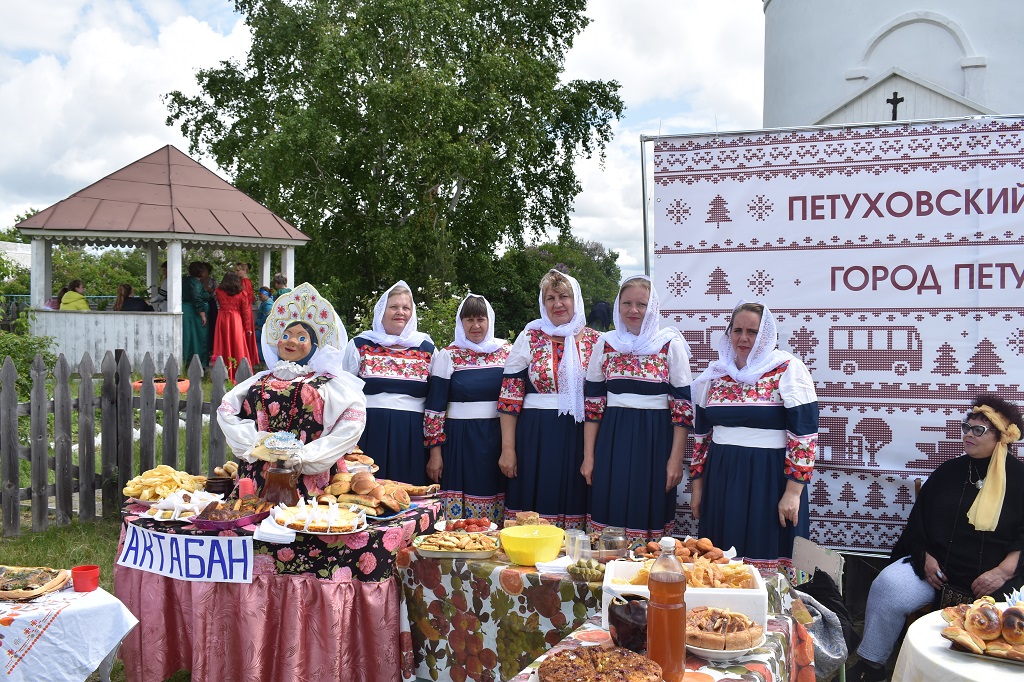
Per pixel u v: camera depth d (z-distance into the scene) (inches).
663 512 182.5
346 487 162.2
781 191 193.6
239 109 1018.1
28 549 241.8
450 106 841.5
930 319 187.6
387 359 203.6
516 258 1023.0
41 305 544.7
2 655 128.9
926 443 188.5
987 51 317.4
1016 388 183.8
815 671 146.4
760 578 115.3
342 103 852.6
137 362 528.4
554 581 135.6
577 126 960.9
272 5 971.9
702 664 104.0
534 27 973.2
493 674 143.3
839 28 350.0
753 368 169.2
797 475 163.5
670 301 200.5
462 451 203.6
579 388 193.2
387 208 895.1
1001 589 158.4
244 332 544.4
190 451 262.8
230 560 148.6
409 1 852.0
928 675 115.5
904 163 187.3
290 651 147.9
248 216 576.1
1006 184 182.7
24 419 326.6
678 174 198.2
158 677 153.9
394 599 152.5
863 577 202.2
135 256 1349.7
